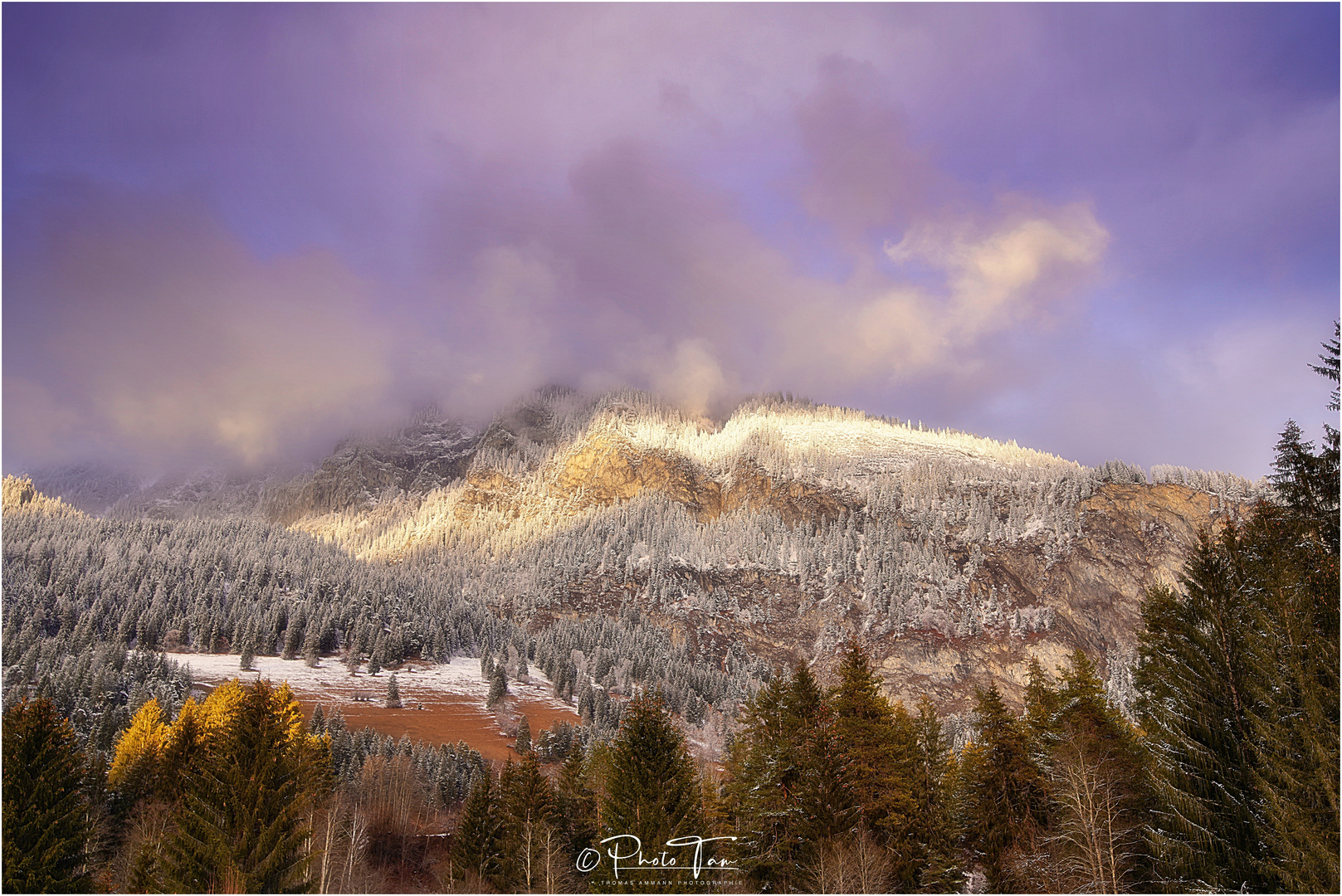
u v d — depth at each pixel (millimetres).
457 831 66250
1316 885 28609
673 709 181000
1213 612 36531
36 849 43281
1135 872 41125
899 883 48375
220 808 46094
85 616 181500
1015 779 52250
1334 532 32125
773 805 50531
